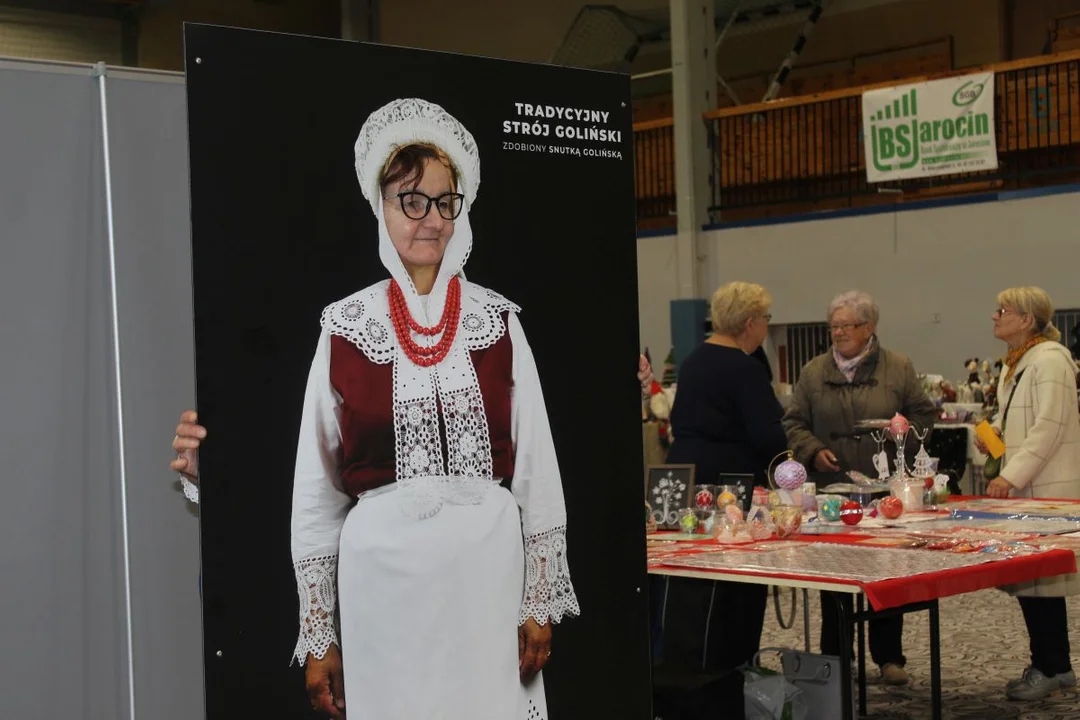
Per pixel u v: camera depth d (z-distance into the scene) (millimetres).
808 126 13047
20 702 2477
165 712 2613
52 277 2518
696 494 3701
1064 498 4211
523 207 2256
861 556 3051
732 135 13406
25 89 2496
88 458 2549
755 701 3184
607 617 2328
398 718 2094
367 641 2074
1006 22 12734
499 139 2236
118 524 2568
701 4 12336
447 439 2152
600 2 14820
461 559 2154
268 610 2000
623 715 2342
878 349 4453
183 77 2646
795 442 4465
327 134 2072
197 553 2654
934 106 10242
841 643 2875
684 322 12023
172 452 2629
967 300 10461
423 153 2152
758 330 3961
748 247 11883
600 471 2326
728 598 3436
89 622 2545
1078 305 9836
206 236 1973
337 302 2072
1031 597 4266
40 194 2508
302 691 2021
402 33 16656
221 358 1977
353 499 2072
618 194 2373
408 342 2125
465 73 2209
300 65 2057
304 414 2039
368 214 2104
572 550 2287
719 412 3898
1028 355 4285
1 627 2459
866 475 4359
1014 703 4195
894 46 13500
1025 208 10117
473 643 2164
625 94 2387
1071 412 4203
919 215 10734
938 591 2744
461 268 2184
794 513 3506
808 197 11742
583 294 2320
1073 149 11789
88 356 2553
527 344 2244
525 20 15523
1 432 2463
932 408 4426
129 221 2584
